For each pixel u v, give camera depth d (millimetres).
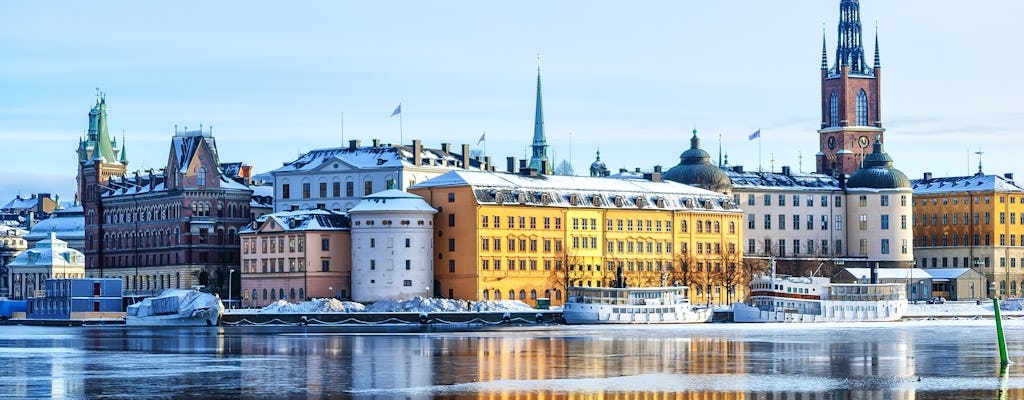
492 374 179375
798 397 157875
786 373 180875
